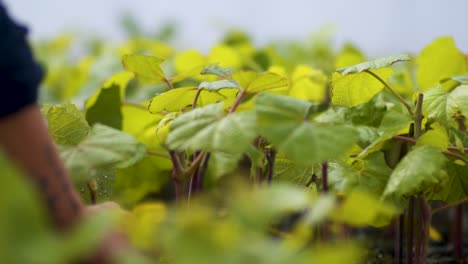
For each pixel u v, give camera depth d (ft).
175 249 2.38
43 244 2.24
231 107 3.52
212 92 3.88
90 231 2.28
